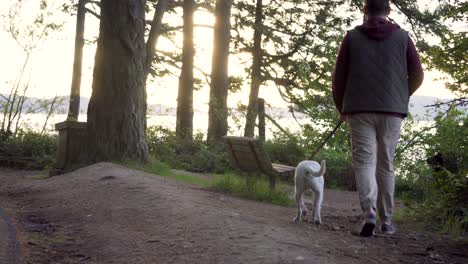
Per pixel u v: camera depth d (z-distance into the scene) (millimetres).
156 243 4797
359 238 5430
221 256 4230
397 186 12641
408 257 4746
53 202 7578
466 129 9164
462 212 6715
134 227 5523
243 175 9664
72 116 20578
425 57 9750
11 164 14898
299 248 4441
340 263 4098
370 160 5504
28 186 9570
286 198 8984
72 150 11914
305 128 16656
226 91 22250
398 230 6414
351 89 5574
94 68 12312
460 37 9250
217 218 5461
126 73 12133
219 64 22219
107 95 12062
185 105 23281
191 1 23828
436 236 6055
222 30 22297
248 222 5371
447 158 8711
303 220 6516
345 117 5762
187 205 6172
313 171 6133
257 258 4117
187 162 16344
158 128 18516
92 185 8375
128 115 12070
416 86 5637
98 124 12008
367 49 5535
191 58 23672
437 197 7465
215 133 20406
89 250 4801
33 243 4977
